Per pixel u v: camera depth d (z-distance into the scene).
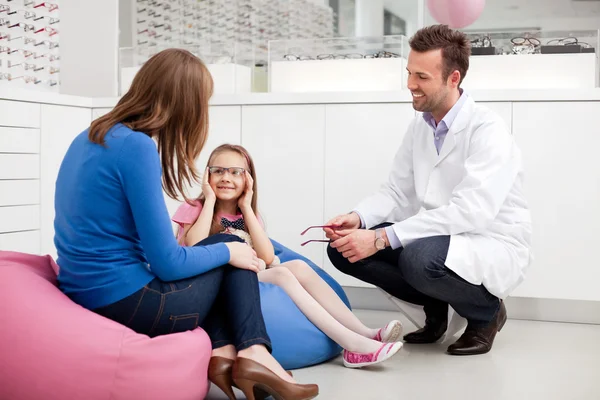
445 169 2.72
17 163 3.40
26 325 1.72
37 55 3.94
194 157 1.91
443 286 2.48
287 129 3.57
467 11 3.77
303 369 2.35
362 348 2.31
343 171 3.51
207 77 1.90
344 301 2.69
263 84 4.58
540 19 4.51
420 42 2.62
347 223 2.79
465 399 2.03
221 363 1.93
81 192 1.79
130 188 1.76
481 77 3.72
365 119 3.47
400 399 2.02
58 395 1.71
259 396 1.91
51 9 4.01
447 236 2.52
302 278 2.45
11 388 1.71
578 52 3.62
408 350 2.66
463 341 2.61
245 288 1.95
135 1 4.54
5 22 3.76
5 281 1.79
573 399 2.04
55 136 3.63
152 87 1.86
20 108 3.41
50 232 3.62
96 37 4.42
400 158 2.93
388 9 4.45
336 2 4.51
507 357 2.55
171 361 1.78
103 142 1.78
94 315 1.77
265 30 4.58
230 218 2.59
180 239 2.53
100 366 1.71
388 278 2.76
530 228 2.66
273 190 3.60
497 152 2.56
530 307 3.34
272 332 2.27
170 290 1.84
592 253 3.22
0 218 3.32
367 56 3.82
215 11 4.61
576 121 3.22
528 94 3.26
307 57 3.91
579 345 2.78
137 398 1.75
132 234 1.84
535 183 3.27
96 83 4.43
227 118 3.65
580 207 3.23
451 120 2.68
